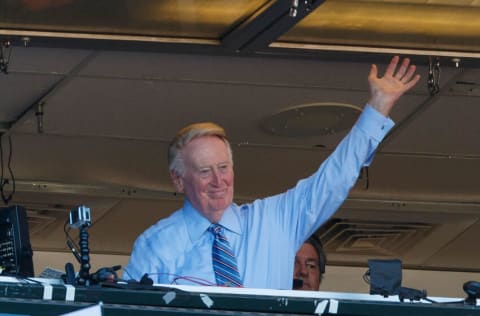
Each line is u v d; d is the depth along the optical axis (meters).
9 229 7.66
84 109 15.11
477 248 20.56
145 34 12.84
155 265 9.44
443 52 13.23
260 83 14.23
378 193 18.66
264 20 12.24
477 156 16.81
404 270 21.53
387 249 20.53
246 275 9.52
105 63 13.66
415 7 12.08
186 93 14.55
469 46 13.12
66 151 16.59
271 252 9.63
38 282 6.85
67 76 14.02
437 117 15.48
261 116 15.29
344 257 20.84
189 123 15.52
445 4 12.02
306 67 13.75
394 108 15.21
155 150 16.53
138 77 14.06
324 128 15.59
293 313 6.84
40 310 6.54
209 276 9.41
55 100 14.80
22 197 17.97
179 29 12.70
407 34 12.80
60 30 12.67
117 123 15.58
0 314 6.49
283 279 9.62
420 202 18.89
